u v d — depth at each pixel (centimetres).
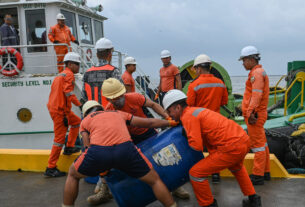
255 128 434
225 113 856
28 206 413
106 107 398
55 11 836
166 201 319
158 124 346
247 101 446
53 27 798
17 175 539
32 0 837
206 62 432
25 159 559
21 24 846
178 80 816
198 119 319
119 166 305
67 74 493
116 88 351
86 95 455
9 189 475
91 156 301
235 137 319
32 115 722
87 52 983
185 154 333
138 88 909
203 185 328
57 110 493
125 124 325
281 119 732
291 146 583
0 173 552
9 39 794
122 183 332
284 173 475
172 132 343
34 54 851
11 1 839
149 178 315
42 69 851
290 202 385
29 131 726
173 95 330
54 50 813
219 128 318
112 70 447
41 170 553
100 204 409
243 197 409
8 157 565
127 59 603
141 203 339
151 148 334
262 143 438
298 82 855
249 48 435
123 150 300
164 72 823
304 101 852
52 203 419
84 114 360
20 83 717
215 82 429
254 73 420
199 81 426
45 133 724
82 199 425
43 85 712
